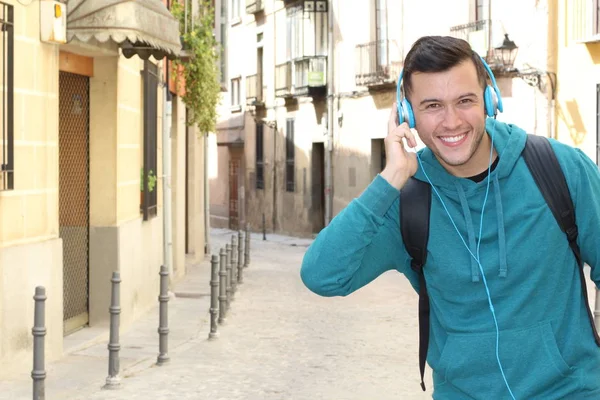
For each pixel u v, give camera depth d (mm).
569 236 2848
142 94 13797
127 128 12555
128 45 11469
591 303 13938
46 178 9547
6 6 8750
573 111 21906
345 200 33219
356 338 11852
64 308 11219
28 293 9023
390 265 3066
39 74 9391
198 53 19312
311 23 35344
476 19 24875
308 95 35250
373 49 30750
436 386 3045
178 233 20031
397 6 29203
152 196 14547
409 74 2826
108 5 9828
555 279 2854
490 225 2857
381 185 2898
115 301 8500
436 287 2936
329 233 2932
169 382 8781
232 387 8609
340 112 33375
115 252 11836
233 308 14875
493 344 2857
